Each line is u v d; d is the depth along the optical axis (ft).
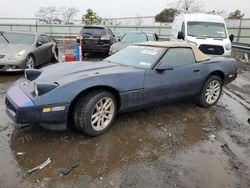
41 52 28.55
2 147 10.37
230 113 15.96
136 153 10.42
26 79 12.10
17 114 9.91
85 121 10.85
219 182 8.78
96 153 10.23
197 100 16.33
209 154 10.66
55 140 11.12
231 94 20.94
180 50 14.70
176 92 14.24
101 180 8.56
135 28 85.51
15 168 9.00
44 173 8.79
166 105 16.69
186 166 9.66
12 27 85.30
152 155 10.34
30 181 8.36
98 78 11.02
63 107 10.26
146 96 12.80
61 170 8.96
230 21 67.87
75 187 8.16
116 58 15.24
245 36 67.97
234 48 46.03
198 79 15.16
